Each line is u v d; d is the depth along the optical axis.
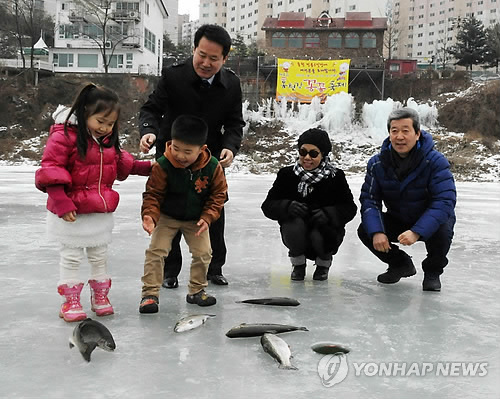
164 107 3.62
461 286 3.70
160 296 3.27
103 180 2.79
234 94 3.67
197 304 3.08
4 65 40.25
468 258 4.80
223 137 3.70
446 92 36.66
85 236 2.73
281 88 33.34
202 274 3.11
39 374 2.06
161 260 3.01
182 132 2.82
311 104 32.38
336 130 31.31
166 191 3.02
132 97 35.38
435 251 3.50
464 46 55.06
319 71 33.28
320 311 3.00
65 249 2.76
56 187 2.62
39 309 2.94
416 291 3.54
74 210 2.62
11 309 2.94
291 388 1.97
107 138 2.78
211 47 3.27
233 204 9.40
